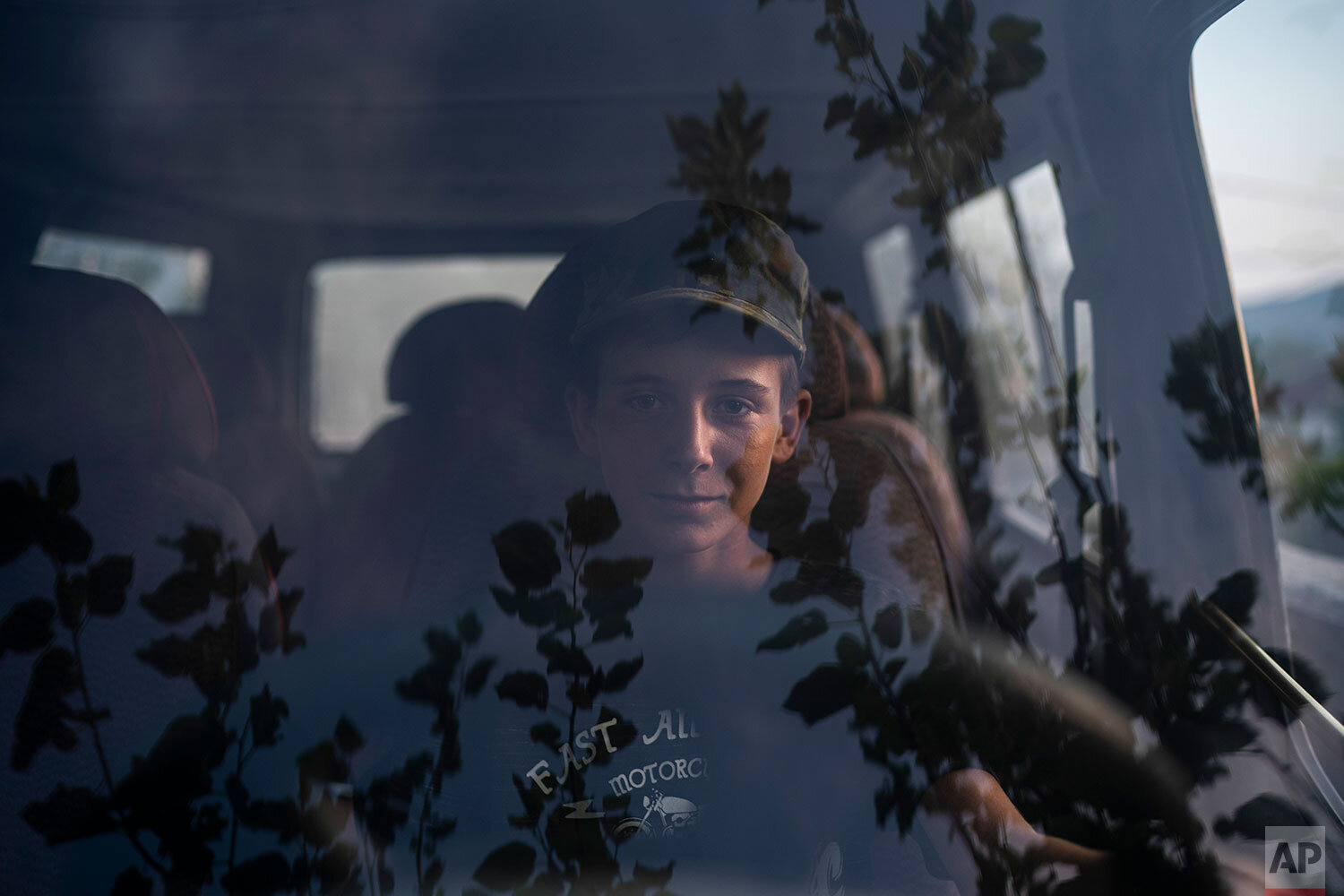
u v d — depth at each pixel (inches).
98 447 31.9
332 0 47.6
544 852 30.4
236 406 48.0
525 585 31.8
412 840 30.8
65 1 42.7
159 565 31.6
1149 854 31.1
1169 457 35.9
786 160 40.3
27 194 45.9
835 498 33.9
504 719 31.5
